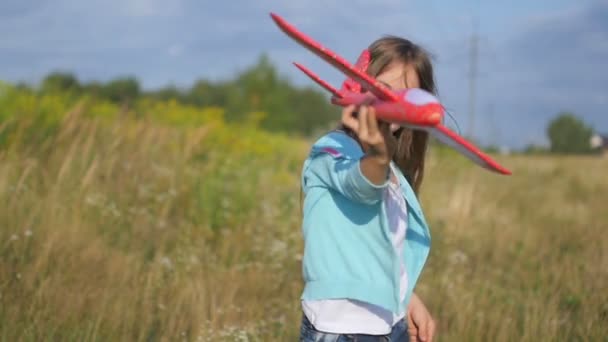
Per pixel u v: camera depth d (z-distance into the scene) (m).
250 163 12.81
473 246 9.17
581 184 18.00
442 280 7.25
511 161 22.89
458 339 5.67
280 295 6.70
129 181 9.50
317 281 2.79
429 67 3.06
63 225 7.20
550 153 29.69
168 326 5.43
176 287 6.20
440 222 9.73
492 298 6.78
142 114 14.07
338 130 2.84
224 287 6.39
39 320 5.11
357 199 2.62
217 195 9.33
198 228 8.68
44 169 9.12
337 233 2.78
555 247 9.13
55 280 5.83
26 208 7.51
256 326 5.50
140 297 5.91
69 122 10.29
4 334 4.86
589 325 5.57
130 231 8.14
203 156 11.77
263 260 7.63
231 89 30.84
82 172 9.17
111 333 5.09
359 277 2.76
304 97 53.59
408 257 2.96
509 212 12.08
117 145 10.12
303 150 19.69
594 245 8.79
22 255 6.41
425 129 2.26
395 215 2.86
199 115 15.38
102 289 5.89
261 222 9.27
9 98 10.63
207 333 5.23
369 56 2.96
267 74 30.34
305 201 2.88
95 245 6.97
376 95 2.33
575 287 6.96
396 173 2.96
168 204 8.98
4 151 9.07
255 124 18.77
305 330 2.86
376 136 2.35
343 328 2.76
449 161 15.65
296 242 8.52
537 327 5.79
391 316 2.85
